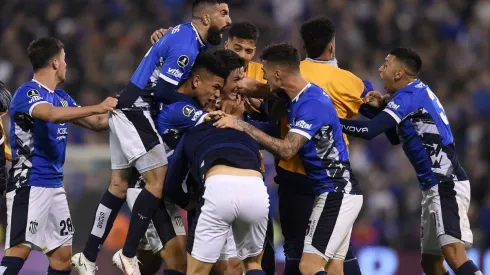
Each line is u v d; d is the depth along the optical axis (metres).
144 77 21.27
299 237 22.83
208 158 20.48
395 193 41.06
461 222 22.92
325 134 21.47
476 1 54.19
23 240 22.17
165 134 21.50
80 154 35.81
